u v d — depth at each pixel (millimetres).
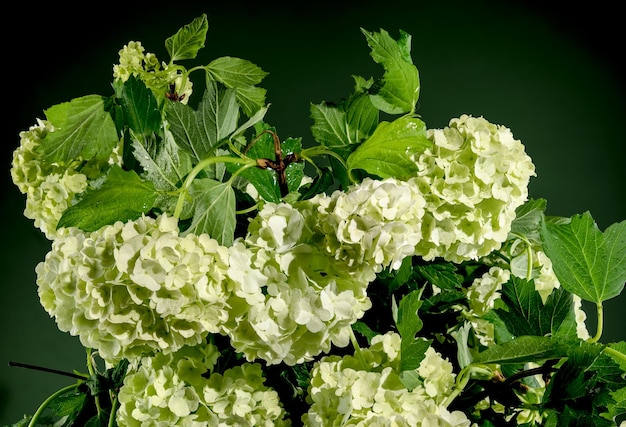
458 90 1630
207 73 820
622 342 677
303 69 1600
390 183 623
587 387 648
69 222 652
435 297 753
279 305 618
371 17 1600
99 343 624
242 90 821
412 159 685
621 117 1653
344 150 721
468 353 729
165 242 600
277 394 677
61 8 1653
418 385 664
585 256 693
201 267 605
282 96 1601
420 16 1607
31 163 766
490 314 752
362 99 757
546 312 705
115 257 596
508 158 684
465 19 1623
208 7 1597
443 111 1630
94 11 1646
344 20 1594
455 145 687
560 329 703
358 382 635
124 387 663
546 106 1646
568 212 1677
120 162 771
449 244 687
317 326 618
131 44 874
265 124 789
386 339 669
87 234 657
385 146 691
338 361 661
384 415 629
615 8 1617
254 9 1588
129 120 723
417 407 633
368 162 697
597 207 1673
